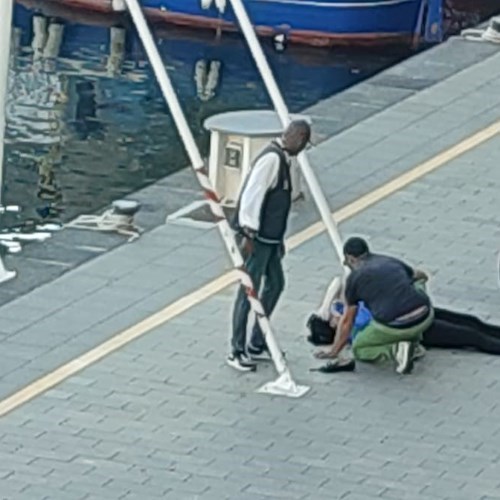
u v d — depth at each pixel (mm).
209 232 42594
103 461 31906
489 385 35375
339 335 35188
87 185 59344
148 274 40094
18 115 67375
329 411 33969
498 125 50969
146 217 43562
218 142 44094
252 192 34250
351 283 34938
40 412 33562
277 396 34375
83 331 37094
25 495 30641
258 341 35688
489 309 38406
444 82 55031
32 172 60125
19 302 38469
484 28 61375
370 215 43594
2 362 35562
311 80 80750
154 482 31250
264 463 32000
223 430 33094
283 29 82062
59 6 81938
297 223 42906
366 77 80938
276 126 44062
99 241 41969
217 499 30719
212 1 80688
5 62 39344
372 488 31250
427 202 44656
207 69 79688
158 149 64500
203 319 37750
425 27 83312
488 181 46344
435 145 49062
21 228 51969
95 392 34406
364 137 49469
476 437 33250
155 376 35094
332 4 81562
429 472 31891
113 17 81250
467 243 42094
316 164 47000
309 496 30891
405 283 34844
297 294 38781
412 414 34000
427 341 36500
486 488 31422
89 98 71125
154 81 74188
